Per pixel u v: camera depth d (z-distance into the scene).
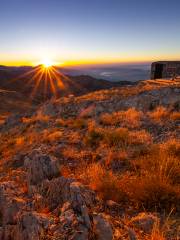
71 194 5.55
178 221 5.21
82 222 4.66
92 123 18.23
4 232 5.50
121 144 11.67
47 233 4.58
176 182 6.72
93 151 11.28
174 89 23.64
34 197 6.19
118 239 4.42
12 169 10.84
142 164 8.19
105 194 6.07
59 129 18.88
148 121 17.14
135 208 5.76
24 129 25.70
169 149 9.57
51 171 7.54
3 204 6.50
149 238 4.62
